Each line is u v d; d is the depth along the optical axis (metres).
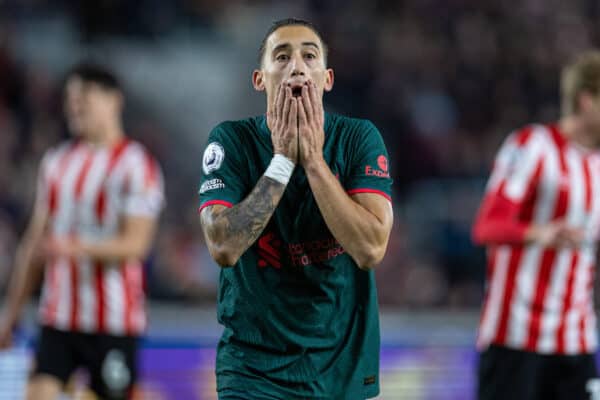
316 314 11.53
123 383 20.36
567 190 17.25
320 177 10.88
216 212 11.19
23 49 46.62
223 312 11.89
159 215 37.78
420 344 23.69
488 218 17.31
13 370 22.27
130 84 47.66
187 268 35.03
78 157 20.66
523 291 17.23
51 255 19.39
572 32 54.25
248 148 11.64
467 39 51.41
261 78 11.95
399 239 37.81
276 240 11.48
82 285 20.12
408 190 44.75
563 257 17.16
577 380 17.45
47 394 19.72
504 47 52.00
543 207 17.33
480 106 49.50
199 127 48.00
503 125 48.91
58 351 20.11
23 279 19.97
